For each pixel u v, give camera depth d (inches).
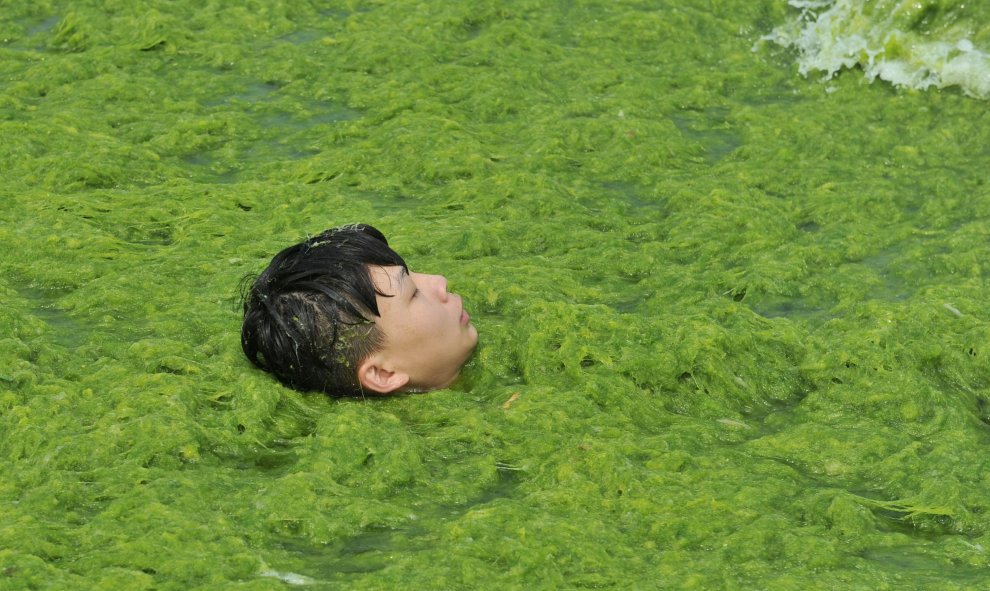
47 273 215.9
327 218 235.8
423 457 168.2
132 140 267.4
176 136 268.2
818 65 294.7
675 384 187.6
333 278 177.6
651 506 155.6
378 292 177.6
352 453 165.9
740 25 313.3
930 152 259.1
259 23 320.2
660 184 250.1
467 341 187.5
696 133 272.5
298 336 177.0
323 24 321.4
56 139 264.2
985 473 163.5
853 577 141.5
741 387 189.5
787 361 194.9
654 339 193.2
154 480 157.8
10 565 139.6
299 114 280.7
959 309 202.4
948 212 236.5
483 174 253.1
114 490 156.0
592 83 290.4
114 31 315.3
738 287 214.7
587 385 182.9
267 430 173.6
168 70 300.2
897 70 285.0
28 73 295.1
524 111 279.6
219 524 149.8
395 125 271.4
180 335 196.9
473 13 320.8
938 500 158.1
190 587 138.6
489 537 148.3
